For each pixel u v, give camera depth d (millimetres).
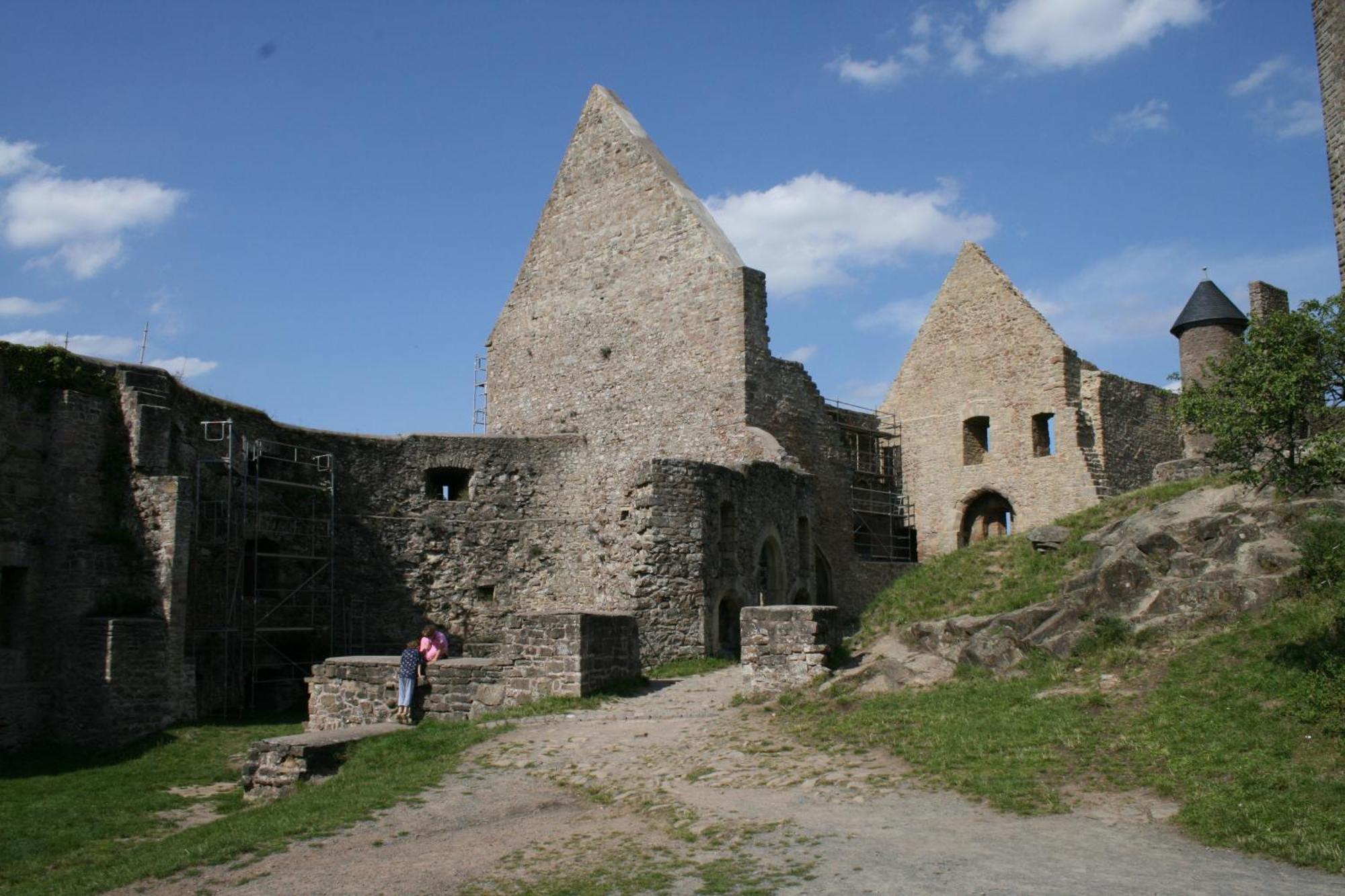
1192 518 16953
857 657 17594
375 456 30141
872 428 38562
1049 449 37281
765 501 27359
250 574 26688
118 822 15312
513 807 12961
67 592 21812
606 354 34344
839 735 14266
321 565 28203
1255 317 12992
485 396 38062
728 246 32406
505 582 30969
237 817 14336
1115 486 35625
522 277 37469
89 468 22594
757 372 31172
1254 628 13930
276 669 26797
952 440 38438
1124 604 15773
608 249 34906
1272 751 11031
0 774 19109
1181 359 35281
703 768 13625
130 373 23609
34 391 22344
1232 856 9281
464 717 18406
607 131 35688
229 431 26109
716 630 24531
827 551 32969
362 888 10430
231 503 25375
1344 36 20625
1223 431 12570
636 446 32875
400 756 15695
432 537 30359
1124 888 8500
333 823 12820
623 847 10820
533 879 10172
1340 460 12109
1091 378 36156
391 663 19234
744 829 10859
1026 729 13000
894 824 10656
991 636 16141
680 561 23906
